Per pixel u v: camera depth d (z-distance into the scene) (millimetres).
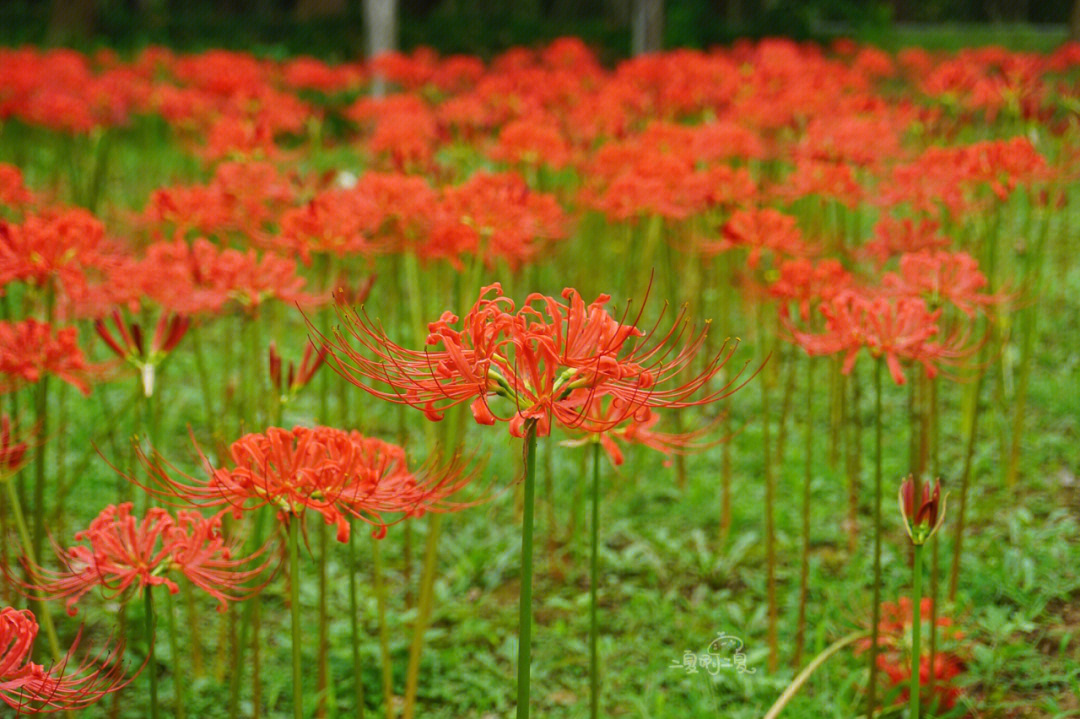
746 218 4363
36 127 9789
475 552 5078
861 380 6852
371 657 4379
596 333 1974
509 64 10227
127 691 4105
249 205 4668
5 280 3418
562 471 5816
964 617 4301
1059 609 4438
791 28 18391
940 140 6941
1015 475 5434
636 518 5438
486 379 1962
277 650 4477
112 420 4527
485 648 4555
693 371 6488
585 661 4352
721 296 6715
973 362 5613
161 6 21672
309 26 19328
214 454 5609
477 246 4176
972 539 4941
